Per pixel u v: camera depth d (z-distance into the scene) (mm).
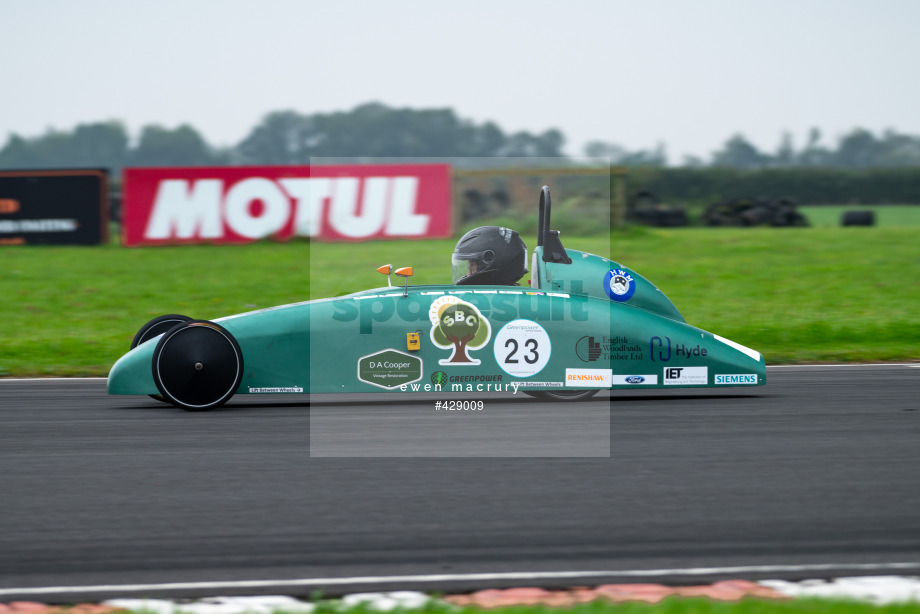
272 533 13375
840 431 20484
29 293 59250
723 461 17625
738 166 184000
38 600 10938
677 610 10234
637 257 80125
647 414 22562
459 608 10422
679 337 24125
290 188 81688
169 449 18750
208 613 10508
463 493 15469
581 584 11445
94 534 13336
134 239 81188
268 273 67875
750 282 65312
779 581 11523
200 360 22531
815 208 180000
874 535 13234
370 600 10859
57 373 32031
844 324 46969
